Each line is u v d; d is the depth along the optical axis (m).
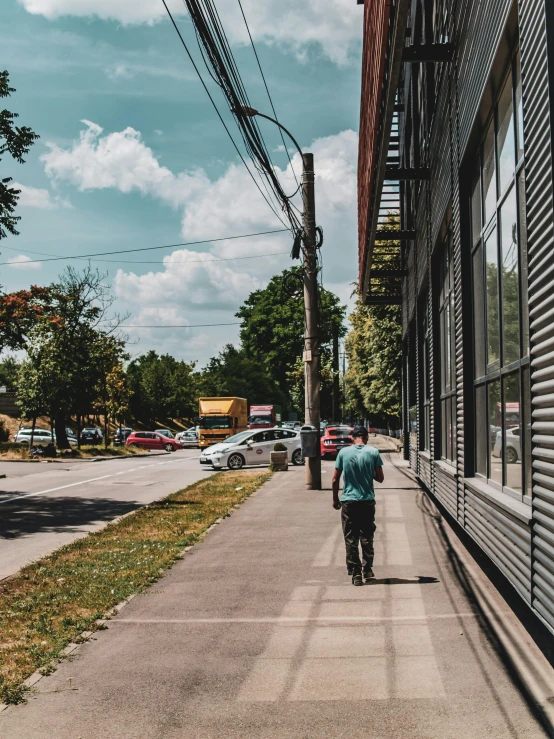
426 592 8.05
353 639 6.48
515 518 6.46
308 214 19.88
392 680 5.42
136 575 9.35
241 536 12.24
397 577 8.83
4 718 4.96
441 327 14.45
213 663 5.98
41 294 39.69
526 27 5.50
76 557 10.88
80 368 45.69
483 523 8.34
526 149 5.61
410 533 11.92
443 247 13.73
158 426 96.56
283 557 10.34
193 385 99.88
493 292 8.23
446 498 12.40
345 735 4.53
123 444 61.62
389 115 10.94
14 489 23.27
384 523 12.97
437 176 12.66
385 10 8.66
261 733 4.61
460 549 10.55
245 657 6.10
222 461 30.20
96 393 48.00
